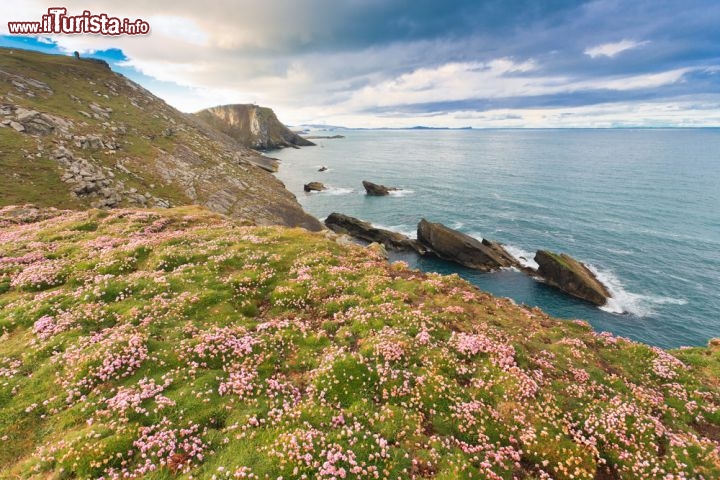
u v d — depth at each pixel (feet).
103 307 58.75
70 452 31.81
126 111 466.70
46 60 502.38
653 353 60.59
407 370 47.29
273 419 37.55
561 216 322.96
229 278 71.82
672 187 429.79
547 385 48.37
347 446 33.73
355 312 61.93
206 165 427.33
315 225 331.16
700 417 47.32
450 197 409.49
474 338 55.36
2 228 112.27
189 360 47.06
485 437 38.45
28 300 62.39
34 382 42.73
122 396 39.22
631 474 36.68
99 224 111.86
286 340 53.67
